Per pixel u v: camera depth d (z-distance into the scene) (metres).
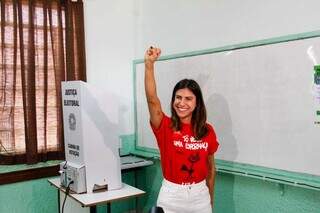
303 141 2.18
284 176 2.28
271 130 2.35
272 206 2.39
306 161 2.16
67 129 2.58
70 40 3.17
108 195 2.43
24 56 2.96
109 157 2.56
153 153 3.36
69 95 2.51
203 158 2.10
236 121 2.57
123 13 3.59
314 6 2.11
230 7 2.62
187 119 2.12
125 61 3.62
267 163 2.38
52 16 3.08
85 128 2.44
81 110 2.42
